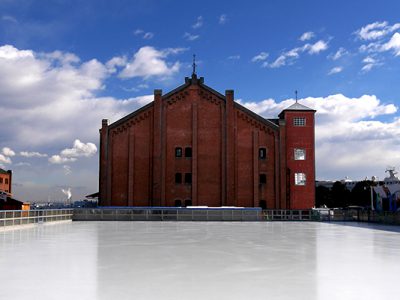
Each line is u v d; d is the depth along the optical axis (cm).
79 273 1060
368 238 2181
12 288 883
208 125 5044
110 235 2311
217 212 4353
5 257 1360
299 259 1337
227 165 4959
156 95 5031
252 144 5012
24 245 1742
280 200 4931
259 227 3225
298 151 5056
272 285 920
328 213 4497
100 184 4922
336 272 1090
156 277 1009
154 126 4991
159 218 4300
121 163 4972
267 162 5000
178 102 5066
